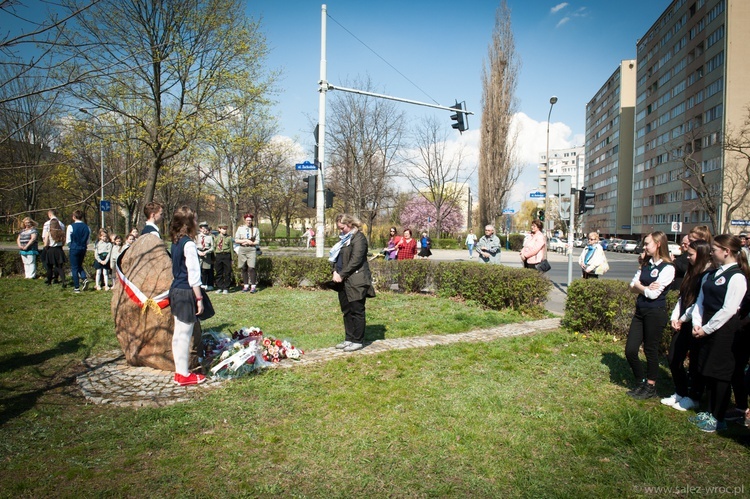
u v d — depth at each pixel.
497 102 39.25
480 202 41.16
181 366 4.93
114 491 3.03
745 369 4.59
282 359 5.89
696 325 4.11
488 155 39.97
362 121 33.34
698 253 4.45
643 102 68.94
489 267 10.02
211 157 18.14
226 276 11.77
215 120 16.66
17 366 5.58
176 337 4.91
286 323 8.12
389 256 15.81
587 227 104.06
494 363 5.83
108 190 18.98
